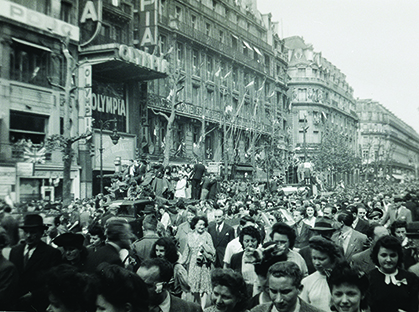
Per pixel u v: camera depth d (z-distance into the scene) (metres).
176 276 6.00
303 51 98.31
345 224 8.26
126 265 6.62
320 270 5.46
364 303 4.55
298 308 4.13
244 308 4.49
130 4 40.28
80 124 32.91
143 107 41.94
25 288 5.72
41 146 24.88
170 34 47.72
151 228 7.52
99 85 36.41
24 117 25.61
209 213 14.98
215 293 4.31
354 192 43.50
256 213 12.54
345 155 81.88
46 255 5.80
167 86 46.88
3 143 21.94
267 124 70.06
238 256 6.89
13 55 24.55
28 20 25.53
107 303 3.48
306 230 9.72
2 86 23.52
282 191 34.72
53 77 28.70
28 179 21.25
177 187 23.67
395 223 7.72
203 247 8.45
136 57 35.12
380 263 5.27
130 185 21.23
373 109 117.50
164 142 44.88
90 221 12.56
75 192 30.72
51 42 28.41
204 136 48.62
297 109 95.25
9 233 6.86
